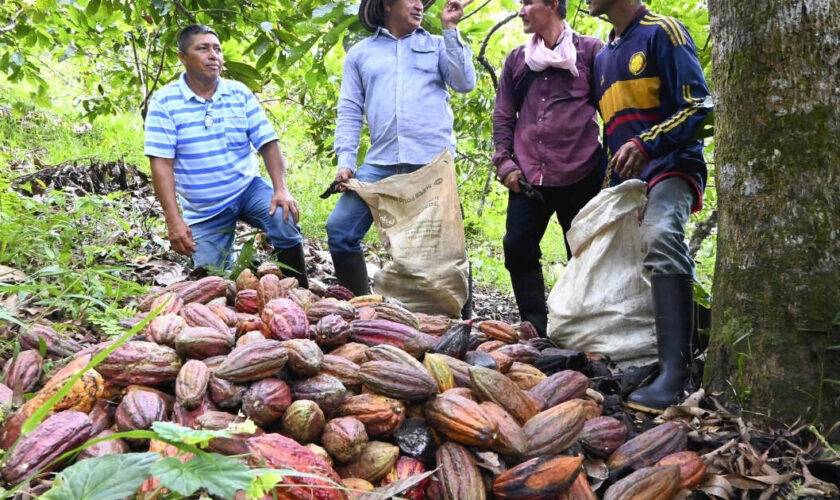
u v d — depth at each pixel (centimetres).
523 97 388
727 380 254
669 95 315
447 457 191
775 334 239
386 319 270
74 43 576
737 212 251
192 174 407
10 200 366
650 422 252
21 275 319
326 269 532
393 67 397
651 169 311
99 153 677
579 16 570
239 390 198
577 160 371
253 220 433
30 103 773
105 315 283
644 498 191
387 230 381
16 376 215
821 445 224
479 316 523
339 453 187
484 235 809
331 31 436
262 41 468
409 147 395
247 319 242
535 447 201
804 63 235
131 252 441
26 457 166
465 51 392
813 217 235
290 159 830
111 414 204
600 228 321
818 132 235
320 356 209
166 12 464
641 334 317
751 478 207
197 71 398
